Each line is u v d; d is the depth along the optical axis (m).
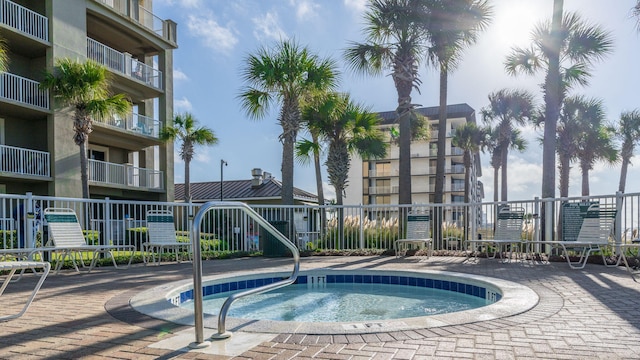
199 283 2.46
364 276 6.32
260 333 2.67
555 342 2.44
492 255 8.15
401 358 2.19
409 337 2.56
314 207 10.02
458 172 45.06
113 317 3.20
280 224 9.26
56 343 2.53
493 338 2.53
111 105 13.09
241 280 5.83
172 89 19.09
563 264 6.80
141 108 19.11
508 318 3.02
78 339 2.61
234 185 26.14
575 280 4.93
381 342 2.47
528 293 3.96
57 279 5.52
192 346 2.40
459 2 10.15
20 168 12.77
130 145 17.91
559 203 8.21
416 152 46.59
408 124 10.91
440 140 13.01
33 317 3.24
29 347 2.45
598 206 6.83
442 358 2.18
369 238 10.41
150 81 18.11
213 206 2.64
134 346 2.45
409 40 10.75
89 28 16.30
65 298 4.06
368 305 4.82
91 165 15.12
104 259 7.31
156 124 18.14
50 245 6.84
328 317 4.20
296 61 11.09
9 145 13.62
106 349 2.39
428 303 4.92
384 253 9.25
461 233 9.32
